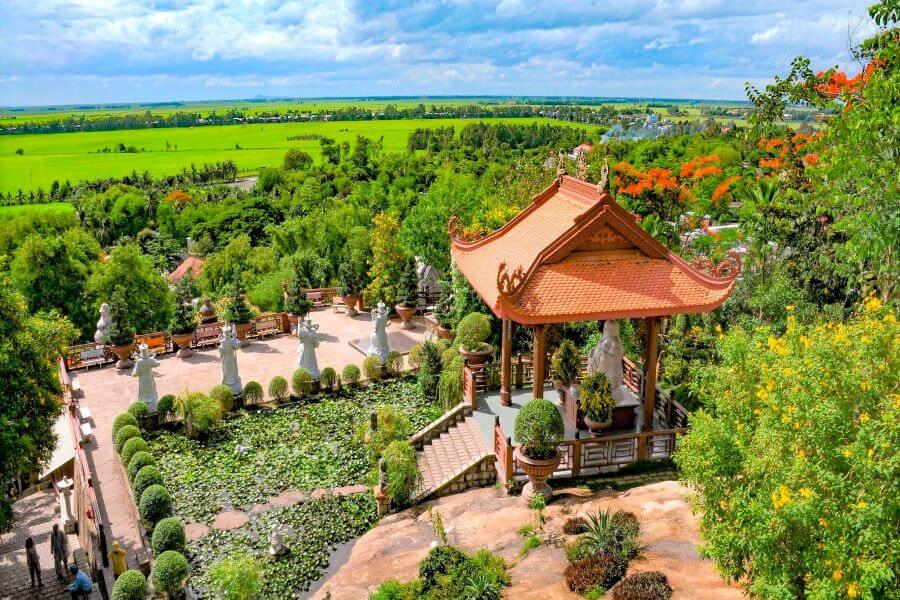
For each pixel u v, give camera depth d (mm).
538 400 18312
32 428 19703
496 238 25922
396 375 32312
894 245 16609
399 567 16469
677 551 14094
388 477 20312
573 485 18906
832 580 8711
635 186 37656
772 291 24984
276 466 23953
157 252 102062
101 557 18734
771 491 10070
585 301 19578
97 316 46500
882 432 8695
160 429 27016
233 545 19281
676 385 25438
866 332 10328
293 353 36000
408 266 40781
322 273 54156
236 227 102062
